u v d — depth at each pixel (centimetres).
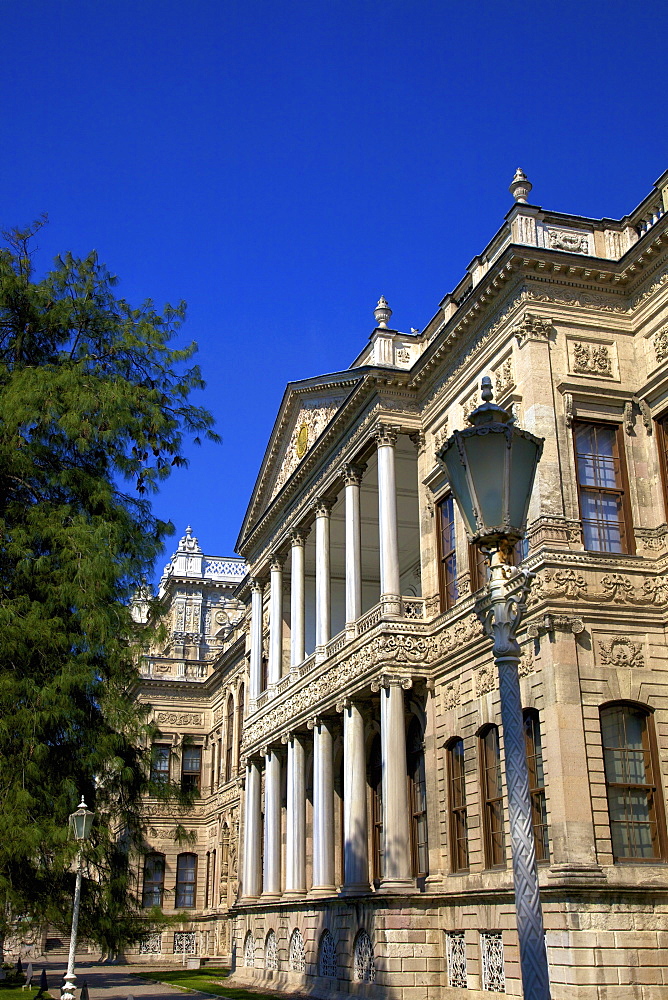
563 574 2589
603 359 2886
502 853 2772
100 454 2723
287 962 3900
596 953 2248
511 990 2553
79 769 2423
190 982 4591
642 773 2538
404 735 3209
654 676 2598
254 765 4862
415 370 3531
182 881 7162
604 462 2806
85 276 2859
